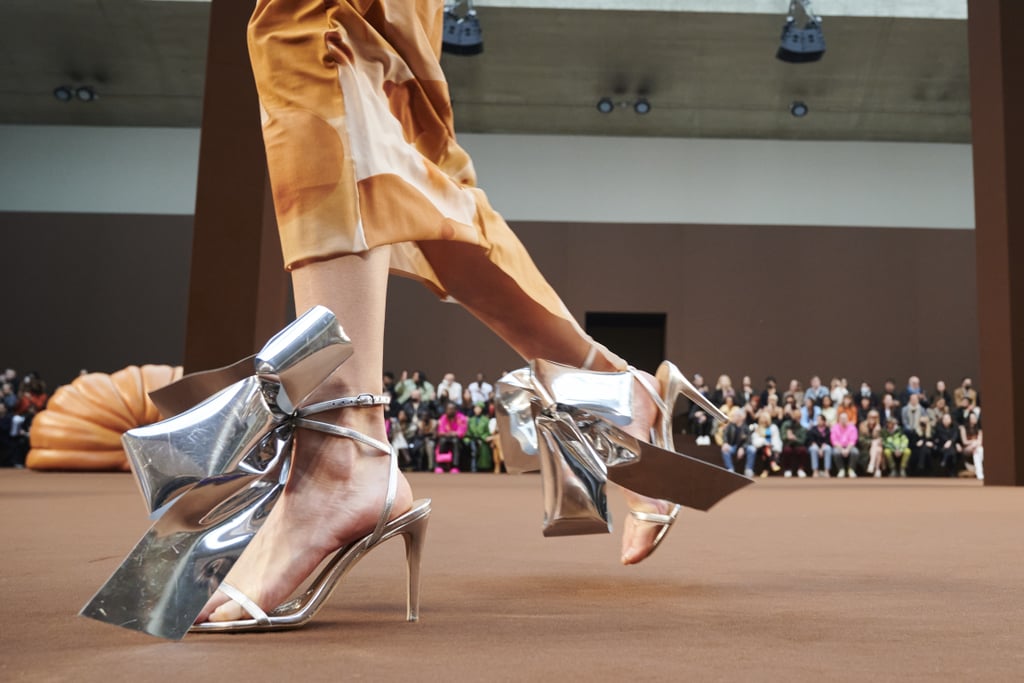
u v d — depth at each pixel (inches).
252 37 43.9
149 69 552.7
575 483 51.8
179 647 34.1
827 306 578.6
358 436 40.7
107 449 317.7
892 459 477.4
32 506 139.3
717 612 45.2
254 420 36.8
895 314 575.8
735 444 483.2
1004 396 274.7
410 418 484.4
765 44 525.0
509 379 56.3
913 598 50.8
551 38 526.6
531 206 594.6
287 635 37.2
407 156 44.7
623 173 595.8
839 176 590.6
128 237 578.2
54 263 575.8
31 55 543.8
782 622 41.8
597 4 506.3
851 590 54.3
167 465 35.3
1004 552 79.3
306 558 38.9
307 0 43.5
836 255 581.6
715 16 506.9
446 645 35.1
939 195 586.9
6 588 51.8
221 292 245.0
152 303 574.2
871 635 38.3
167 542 35.5
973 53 287.6
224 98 249.0
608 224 588.4
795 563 69.9
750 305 580.7
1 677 28.5
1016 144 275.6
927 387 570.9
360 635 37.4
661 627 40.2
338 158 42.0
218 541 36.1
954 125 577.9
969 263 574.6
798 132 589.9
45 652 33.0
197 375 37.9
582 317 584.7
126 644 34.8
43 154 589.9
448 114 48.9
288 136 42.3
